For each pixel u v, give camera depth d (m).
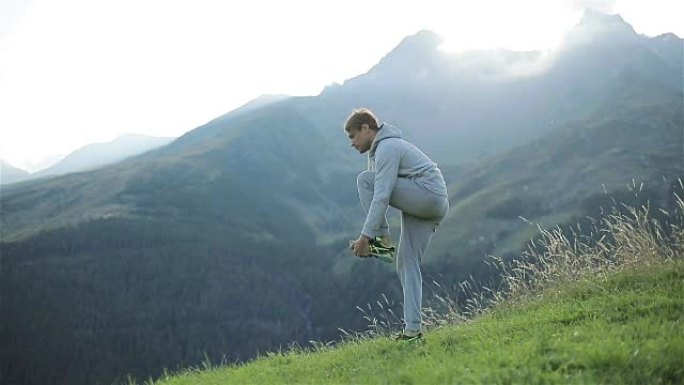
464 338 6.84
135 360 171.88
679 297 7.12
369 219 6.73
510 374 4.42
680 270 8.59
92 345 174.38
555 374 4.39
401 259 7.07
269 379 6.11
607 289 8.57
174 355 178.75
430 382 4.48
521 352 5.05
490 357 5.06
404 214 7.00
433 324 9.88
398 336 7.36
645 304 7.01
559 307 7.89
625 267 9.33
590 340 5.31
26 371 162.25
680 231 9.38
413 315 6.96
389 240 6.93
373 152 7.08
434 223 7.04
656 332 5.48
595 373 4.42
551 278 9.76
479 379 4.35
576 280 9.55
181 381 7.30
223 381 6.63
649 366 4.49
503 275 10.42
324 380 5.53
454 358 5.31
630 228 9.57
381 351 6.82
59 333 177.75
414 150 6.91
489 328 7.18
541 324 6.82
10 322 178.88
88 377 162.12
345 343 8.74
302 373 6.36
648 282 8.48
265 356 8.50
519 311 8.90
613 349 4.79
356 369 5.83
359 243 6.79
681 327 5.55
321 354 7.73
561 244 9.91
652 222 9.55
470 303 10.11
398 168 6.82
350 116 7.21
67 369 165.12
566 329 6.16
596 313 6.88
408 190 6.74
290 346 8.94
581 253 9.79
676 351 4.73
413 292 6.98
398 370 5.03
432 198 6.73
